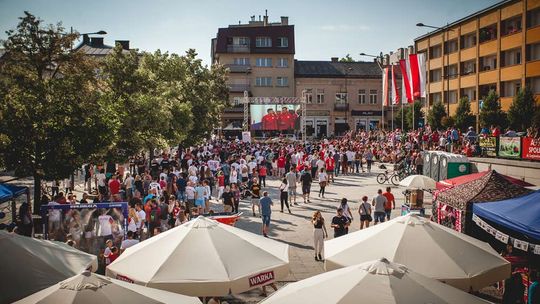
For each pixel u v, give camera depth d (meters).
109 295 5.52
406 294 5.20
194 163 29.38
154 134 25.88
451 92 58.53
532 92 41.09
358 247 8.26
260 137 64.94
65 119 16.66
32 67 19.16
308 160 32.00
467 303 5.21
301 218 20.17
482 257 7.90
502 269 7.69
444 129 52.34
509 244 11.12
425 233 8.35
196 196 19.64
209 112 40.84
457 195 13.55
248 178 27.28
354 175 35.28
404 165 30.48
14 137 15.98
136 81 25.77
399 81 75.06
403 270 5.65
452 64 57.81
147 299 5.73
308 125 75.31
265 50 75.44
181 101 38.25
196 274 7.14
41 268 7.21
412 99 35.03
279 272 7.64
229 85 70.44
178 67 35.00
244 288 7.18
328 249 8.64
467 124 47.16
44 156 16.45
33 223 14.60
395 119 64.50
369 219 16.67
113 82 25.34
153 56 34.66
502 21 48.59
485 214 11.32
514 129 39.16
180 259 7.44
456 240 8.30
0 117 15.80
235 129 70.38
